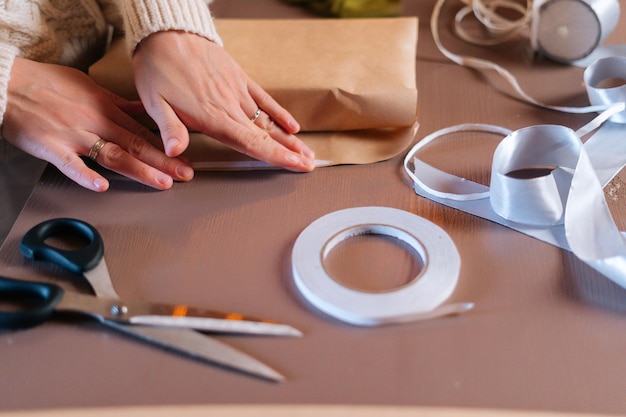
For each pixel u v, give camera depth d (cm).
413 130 69
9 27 68
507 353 45
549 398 42
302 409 41
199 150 67
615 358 45
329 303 48
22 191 85
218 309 50
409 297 48
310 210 60
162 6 66
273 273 53
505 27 88
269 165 65
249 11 94
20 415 41
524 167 63
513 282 51
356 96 66
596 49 81
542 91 76
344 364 45
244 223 58
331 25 78
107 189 63
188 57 66
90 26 78
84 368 46
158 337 47
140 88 66
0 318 48
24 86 65
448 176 63
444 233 54
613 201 59
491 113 73
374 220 56
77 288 52
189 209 60
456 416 41
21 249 54
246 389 43
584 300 49
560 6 78
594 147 65
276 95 67
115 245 56
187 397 43
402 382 43
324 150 67
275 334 47
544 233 56
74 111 65
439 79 80
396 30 76
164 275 53
